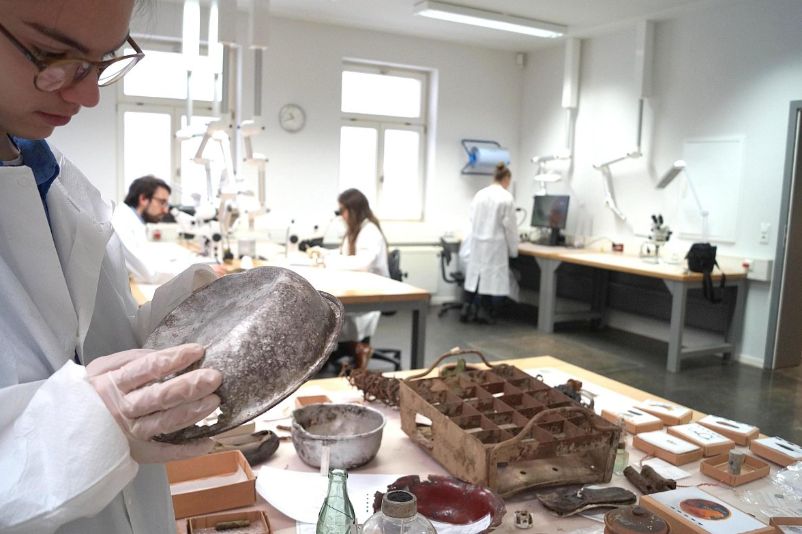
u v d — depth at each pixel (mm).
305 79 6152
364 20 6043
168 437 583
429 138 7039
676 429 1535
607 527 997
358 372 1739
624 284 6039
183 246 4777
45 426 508
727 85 5078
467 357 4777
